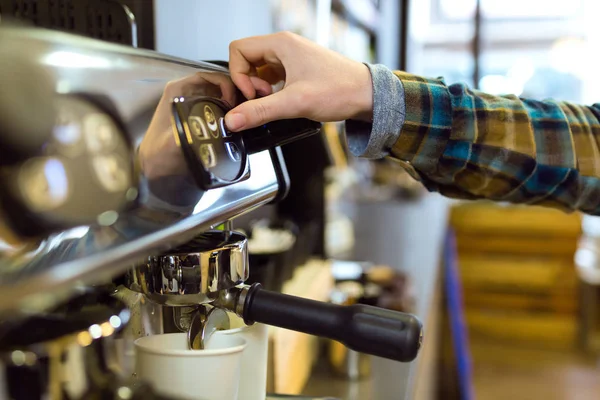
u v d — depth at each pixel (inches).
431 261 50.4
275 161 19.3
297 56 19.0
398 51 154.6
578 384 91.8
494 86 166.6
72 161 9.7
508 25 162.7
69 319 11.1
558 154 24.9
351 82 20.1
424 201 92.4
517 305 111.3
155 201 11.8
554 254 108.2
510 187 25.2
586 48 157.2
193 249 13.9
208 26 31.1
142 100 11.8
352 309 14.6
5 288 8.6
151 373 14.2
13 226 8.8
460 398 50.5
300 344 26.6
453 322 57.2
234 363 14.9
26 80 9.1
